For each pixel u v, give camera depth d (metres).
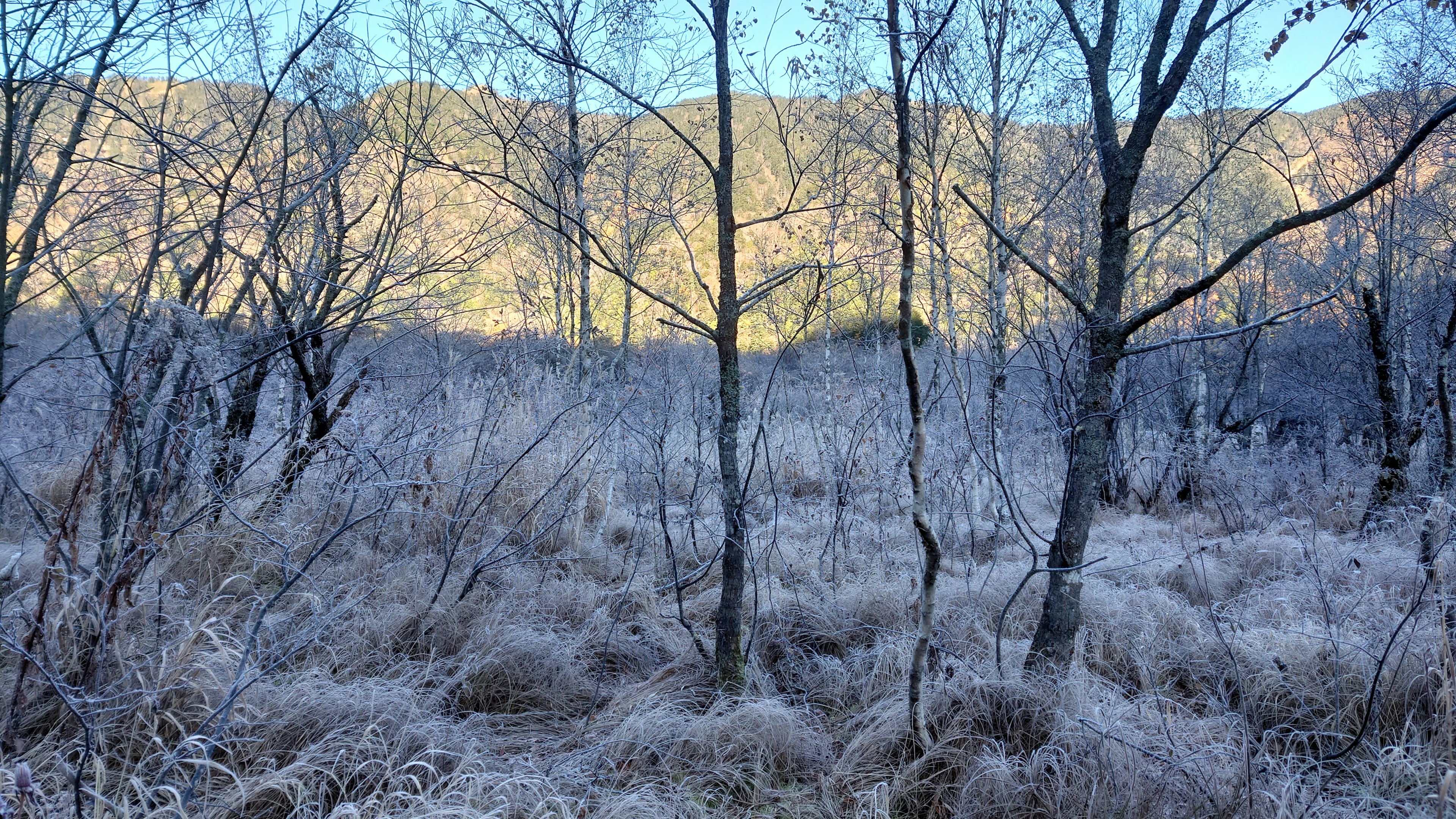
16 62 3.09
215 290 4.27
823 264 3.72
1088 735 2.89
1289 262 10.60
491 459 5.57
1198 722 3.39
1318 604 4.50
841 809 2.99
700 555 5.86
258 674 2.80
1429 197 7.60
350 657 3.77
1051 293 9.14
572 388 7.38
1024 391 8.23
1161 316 10.61
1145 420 10.05
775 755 3.25
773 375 3.88
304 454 5.10
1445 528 3.75
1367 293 7.09
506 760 3.12
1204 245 11.13
